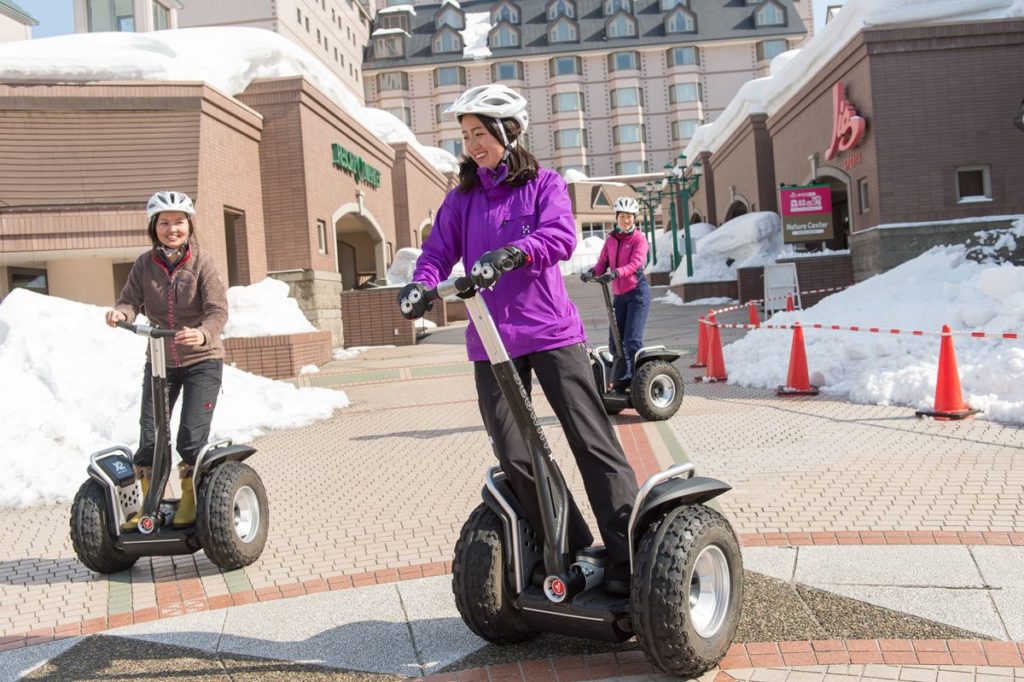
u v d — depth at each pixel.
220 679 3.03
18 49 13.95
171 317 4.32
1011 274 8.87
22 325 8.21
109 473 4.29
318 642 3.32
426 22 66.31
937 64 16.44
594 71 64.25
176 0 29.39
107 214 13.42
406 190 25.94
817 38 19.80
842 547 3.99
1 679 3.15
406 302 2.67
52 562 4.69
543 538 3.00
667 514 2.81
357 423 8.86
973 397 7.00
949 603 3.29
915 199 16.52
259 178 17.11
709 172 35.12
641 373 7.45
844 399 8.02
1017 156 16.36
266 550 4.64
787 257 18.30
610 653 3.05
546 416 8.17
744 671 2.83
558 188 2.97
